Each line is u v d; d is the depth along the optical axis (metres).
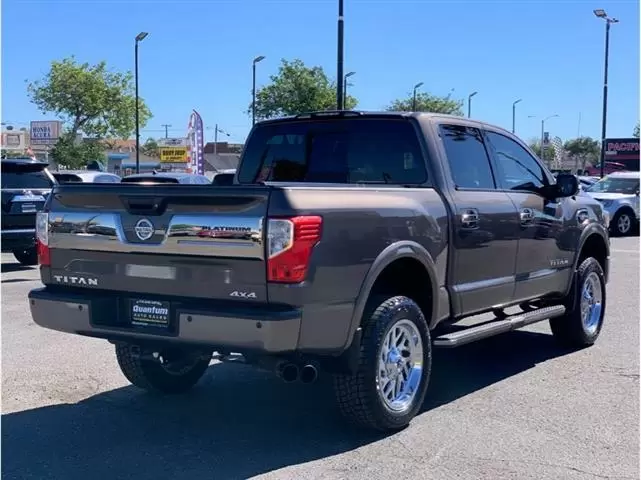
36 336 8.10
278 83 41.16
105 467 4.68
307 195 4.55
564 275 7.46
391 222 5.09
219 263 4.57
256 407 5.84
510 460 4.80
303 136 6.65
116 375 6.67
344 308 4.71
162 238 4.74
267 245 4.42
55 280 5.28
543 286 7.11
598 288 8.09
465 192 6.04
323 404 5.92
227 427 5.39
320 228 4.54
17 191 13.06
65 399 6.01
